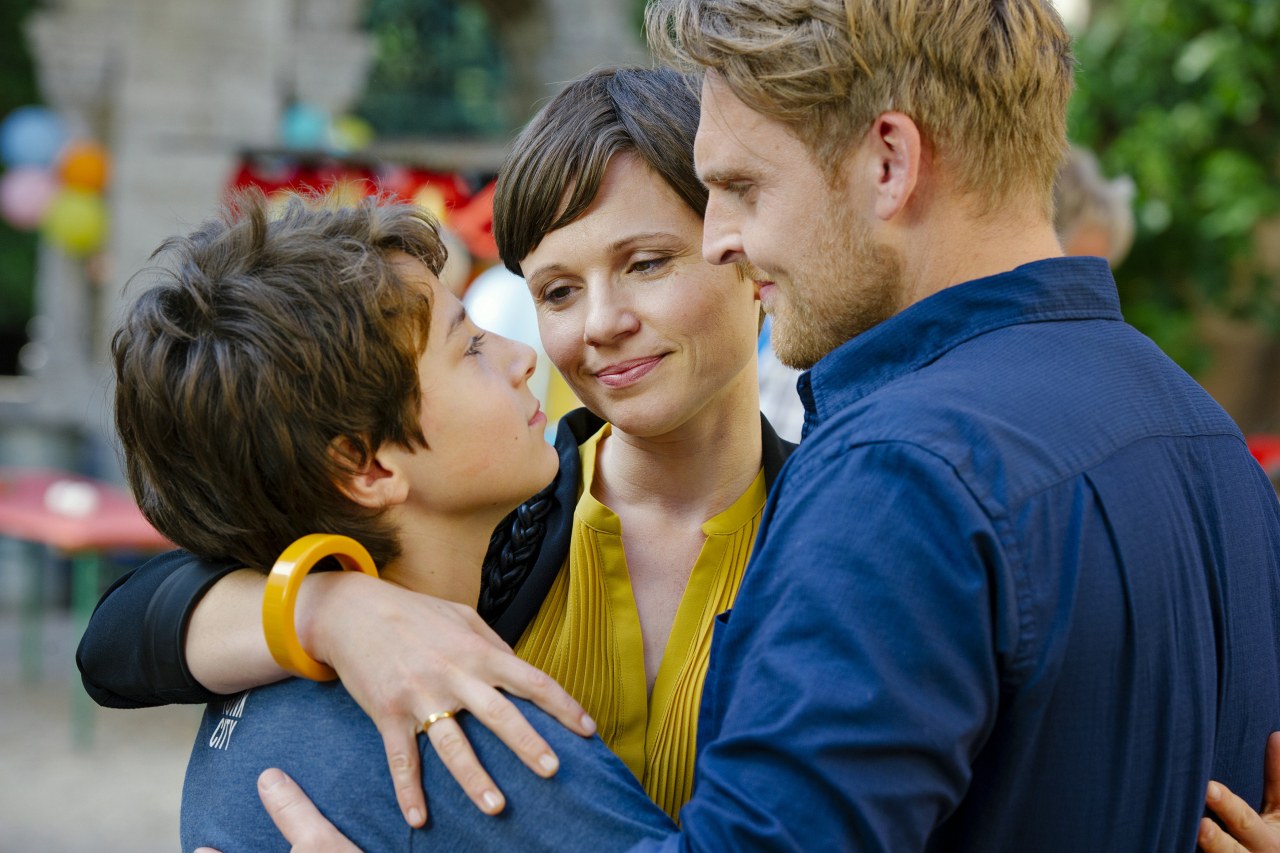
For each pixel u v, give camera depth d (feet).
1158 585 3.69
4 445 27.61
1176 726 3.72
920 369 3.95
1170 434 3.93
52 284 28.94
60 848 14.75
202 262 4.26
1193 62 20.20
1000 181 3.95
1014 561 3.47
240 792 4.09
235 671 4.25
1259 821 3.89
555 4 28.84
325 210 4.52
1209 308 21.53
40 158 28.50
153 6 27.12
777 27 3.90
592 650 4.90
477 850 3.75
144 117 27.20
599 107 4.63
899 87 3.82
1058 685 3.56
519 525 5.08
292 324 4.09
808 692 3.38
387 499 4.31
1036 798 3.64
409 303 4.24
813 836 3.31
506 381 4.55
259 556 4.39
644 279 4.66
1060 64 4.04
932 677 3.40
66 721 19.77
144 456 4.36
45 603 27.14
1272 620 4.19
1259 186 20.13
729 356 4.75
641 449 5.04
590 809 3.72
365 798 3.90
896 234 3.95
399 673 3.87
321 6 28.19
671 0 4.25
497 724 3.76
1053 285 3.99
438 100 37.27
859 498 3.54
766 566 3.70
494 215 4.88
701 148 4.14
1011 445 3.59
